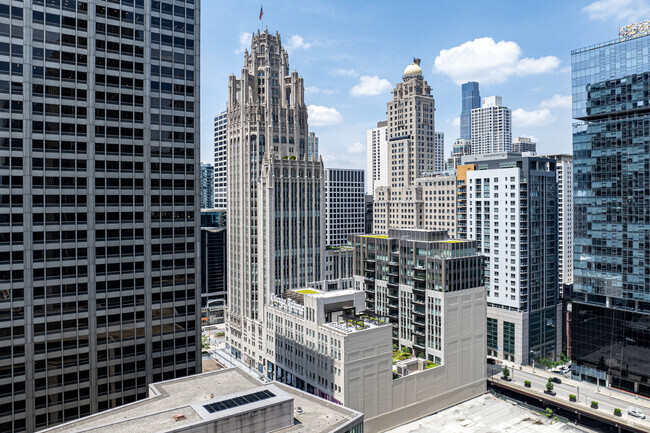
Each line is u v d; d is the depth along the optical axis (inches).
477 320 6274.6
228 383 3757.4
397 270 6697.8
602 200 6584.6
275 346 6264.8
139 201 4441.4
